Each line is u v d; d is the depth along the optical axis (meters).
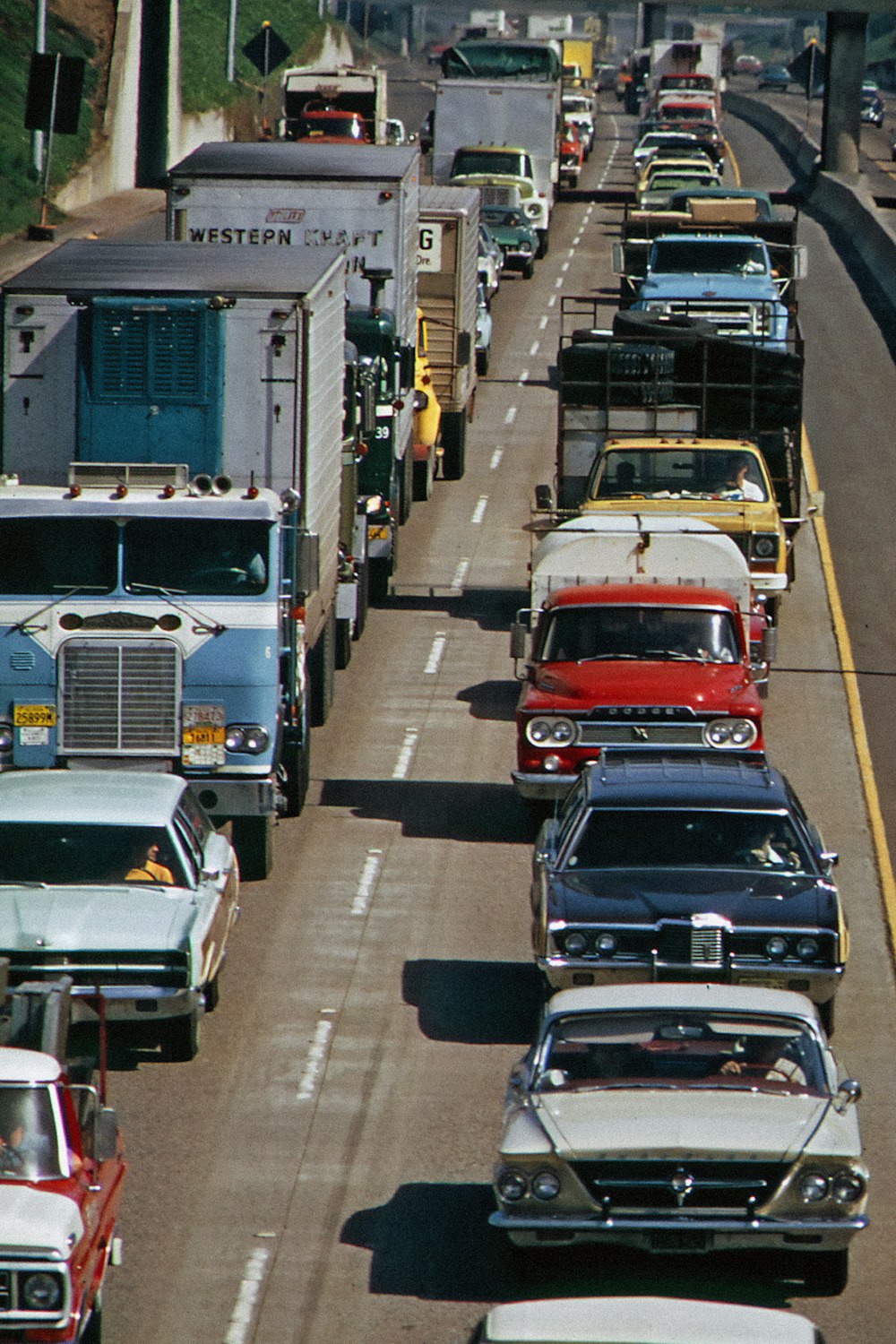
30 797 48.22
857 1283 36.22
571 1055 36.81
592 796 48.84
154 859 47.09
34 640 55.66
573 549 68.19
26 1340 29.16
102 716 55.75
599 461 82.00
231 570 56.00
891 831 63.91
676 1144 34.03
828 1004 46.00
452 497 110.88
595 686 60.75
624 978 45.47
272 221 85.38
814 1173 34.00
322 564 66.81
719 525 78.94
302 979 51.25
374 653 83.38
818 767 70.00
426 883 58.59
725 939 45.31
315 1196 39.53
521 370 143.00
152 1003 44.03
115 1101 43.75
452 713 75.88
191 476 60.56
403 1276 36.34
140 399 60.41
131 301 59.91
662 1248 34.03
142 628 55.69
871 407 132.12
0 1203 29.92
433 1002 49.91
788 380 86.12
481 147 188.00
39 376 60.56
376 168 87.19
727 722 60.31
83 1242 30.23
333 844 61.81
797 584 95.00
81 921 44.38
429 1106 43.91
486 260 157.50
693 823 48.16
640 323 90.94
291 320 59.91
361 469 86.44
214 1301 35.31
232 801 55.94
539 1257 36.03
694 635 63.06
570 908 45.94
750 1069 36.34
